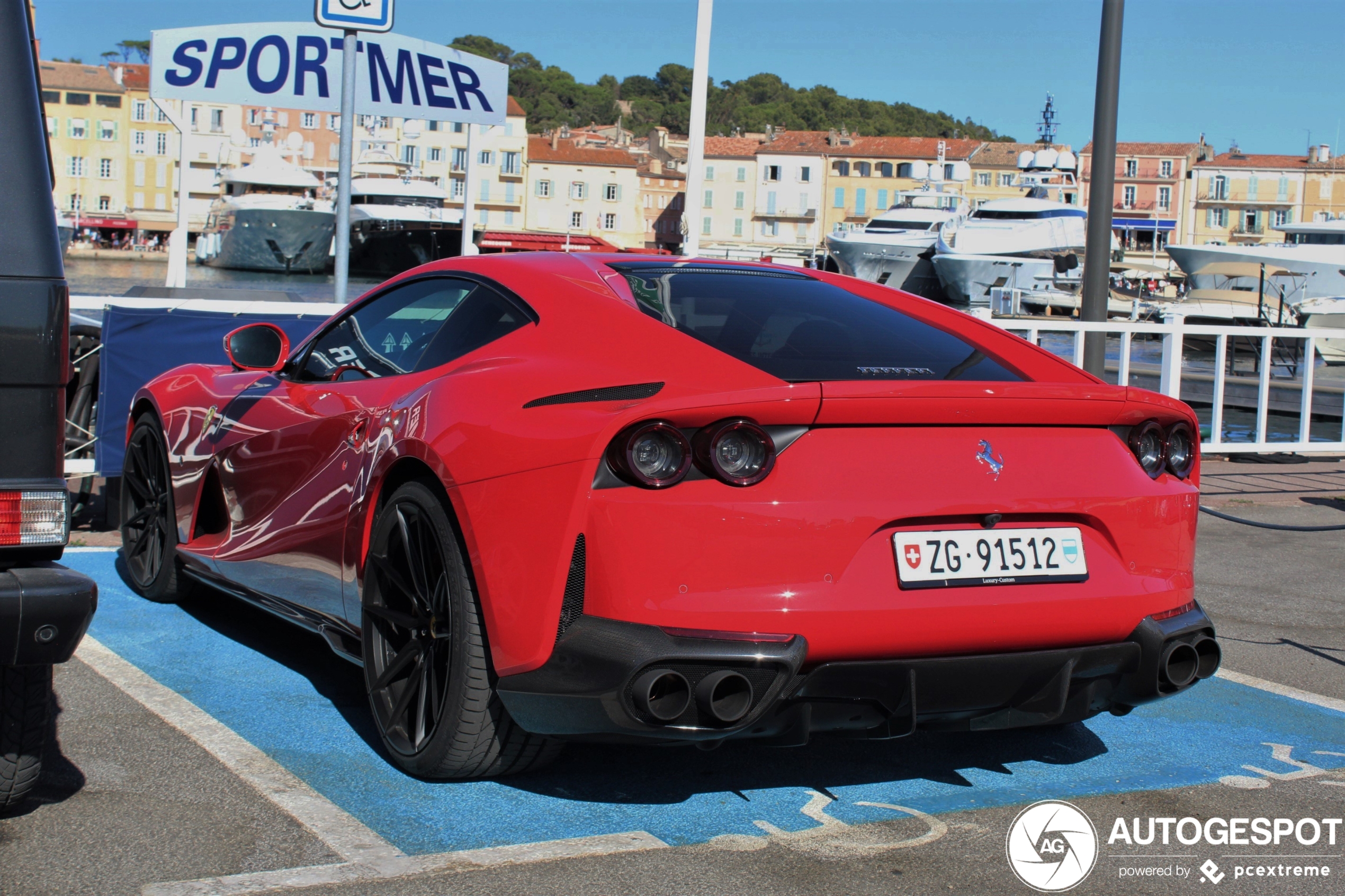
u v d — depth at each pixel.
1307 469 8.31
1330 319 33.38
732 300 3.00
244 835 2.41
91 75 110.94
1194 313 34.72
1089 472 2.62
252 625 4.11
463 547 2.58
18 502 2.16
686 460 2.32
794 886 2.29
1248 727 3.41
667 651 2.25
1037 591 2.50
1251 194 108.25
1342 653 4.22
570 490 2.35
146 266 73.81
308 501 3.27
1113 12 7.16
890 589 2.38
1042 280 44.53
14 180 2.23
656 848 2.44
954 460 2.48
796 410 2.35
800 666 2.30
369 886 2.21
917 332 3.03
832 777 2.90
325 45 10.21
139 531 4.46
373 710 2.89
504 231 111.75
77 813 2.49
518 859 2.35
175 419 4.16
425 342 3.16
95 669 3.52
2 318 2.16
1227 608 4.80
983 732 3.29
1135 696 2.65
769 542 2.32
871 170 113.62
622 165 115.50
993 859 2.46
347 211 6.79
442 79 10.55
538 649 2.38
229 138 53.47
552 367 2.67
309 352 3.71
